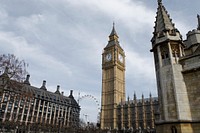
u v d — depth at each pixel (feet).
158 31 77.46
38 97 370.94
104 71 434.71
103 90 415.44
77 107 473.67
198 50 66.18
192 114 58.34
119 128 353.51
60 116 410.31
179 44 70.54
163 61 70.59
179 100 60.08
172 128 58.29
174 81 63.36
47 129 213.25
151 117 321.73
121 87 419.54
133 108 354.54
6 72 108.68
